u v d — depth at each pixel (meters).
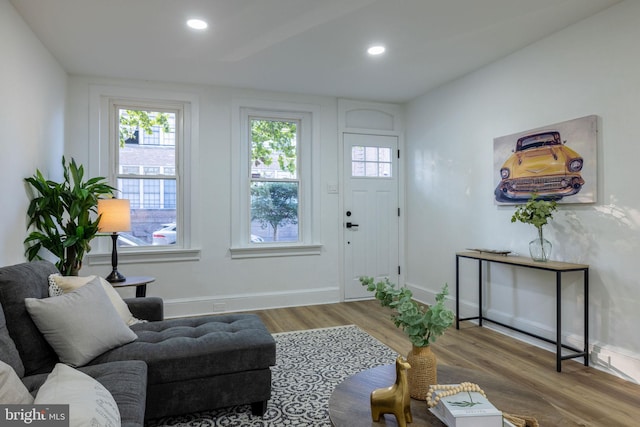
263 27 2.81
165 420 2.01
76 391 1.18
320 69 3.67
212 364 1.93
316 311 4.22
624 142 2.47
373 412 1.28
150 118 4.05
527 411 1.33
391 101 4.81
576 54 2.76
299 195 4.59
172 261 4.02
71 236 2.90
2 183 2.34
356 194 4.76
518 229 3.27
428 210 4.48
